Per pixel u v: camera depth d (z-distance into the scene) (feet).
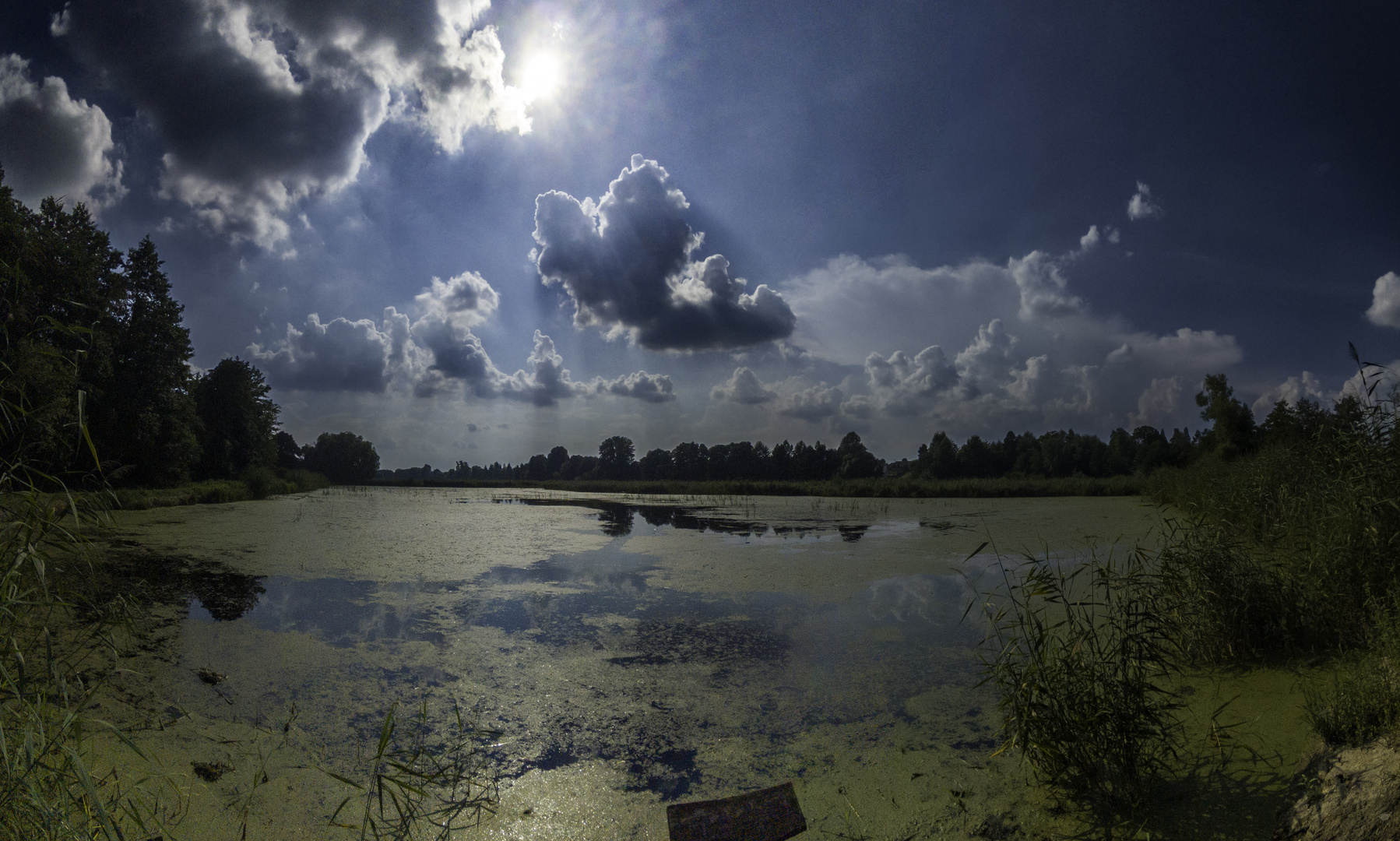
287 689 14.47
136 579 25.58
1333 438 17.52
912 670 15.83
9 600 8.04
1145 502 60.70
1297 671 12.77
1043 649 10.85
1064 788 9.79
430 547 35.60
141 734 11.75
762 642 18.29
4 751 6.74
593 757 11.71
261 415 112.98
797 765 11.40
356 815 9.59
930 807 9.82
